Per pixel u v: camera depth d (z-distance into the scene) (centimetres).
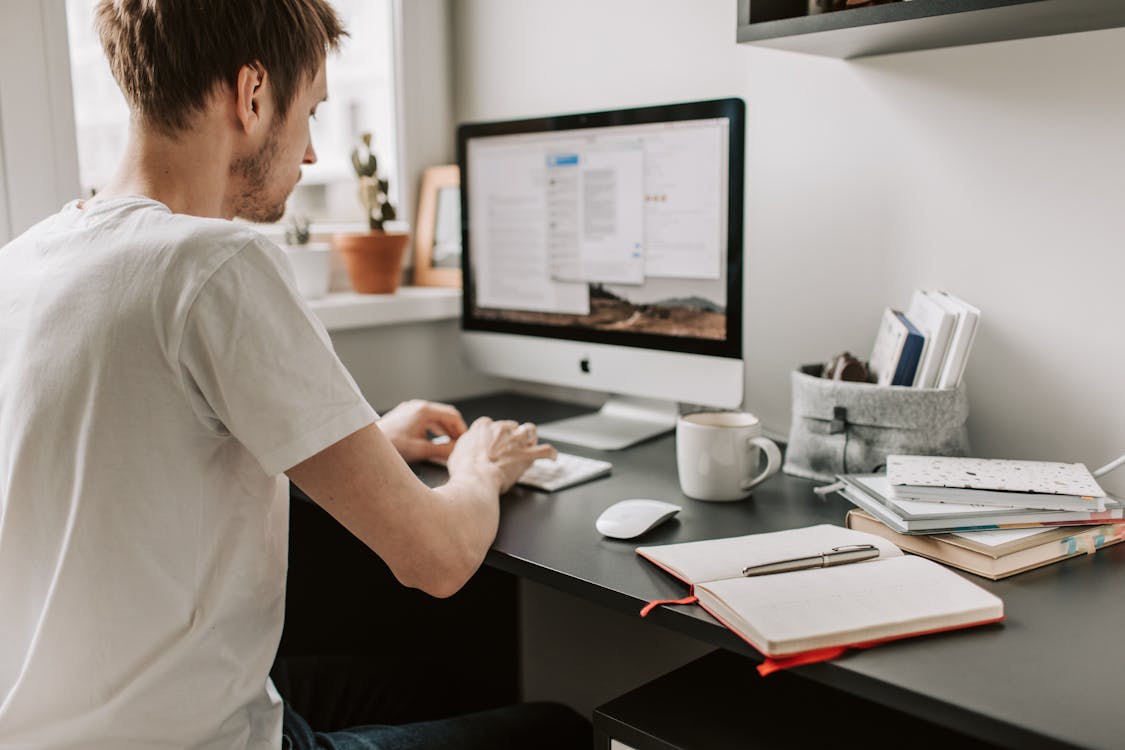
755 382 156
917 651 77
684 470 120
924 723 91
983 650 77
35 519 81
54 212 145
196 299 78
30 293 82
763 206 150
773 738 87
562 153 148
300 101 96
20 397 81
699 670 102
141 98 87
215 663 84
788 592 84
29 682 81
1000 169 124
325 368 83
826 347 146
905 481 102
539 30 178
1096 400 120
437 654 170
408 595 163
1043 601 88
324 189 194
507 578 186
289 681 133
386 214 179
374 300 173
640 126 137
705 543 99
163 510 80
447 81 197
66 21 143
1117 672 74
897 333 121
